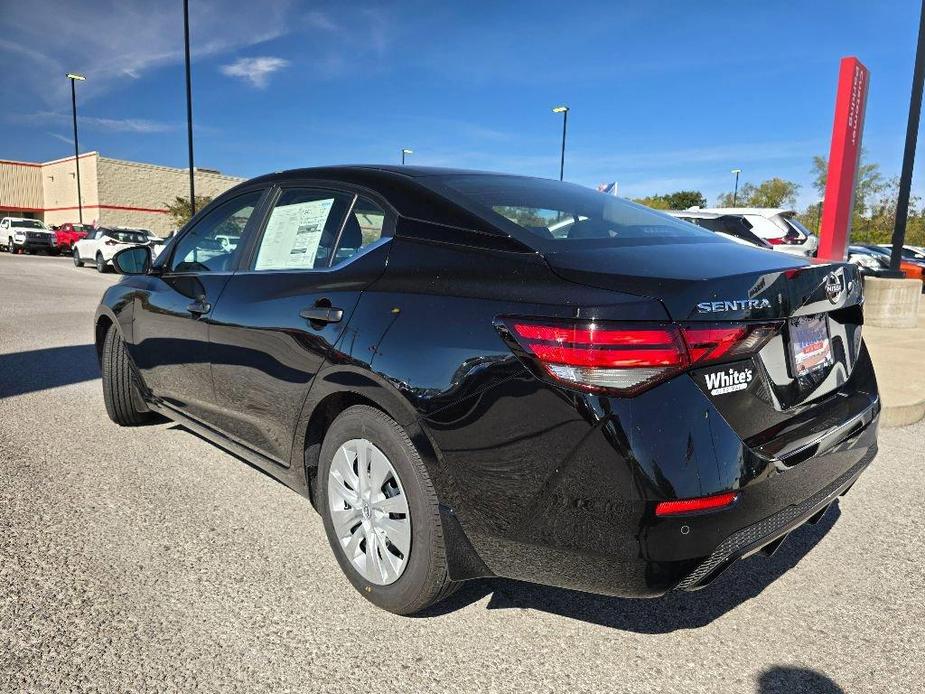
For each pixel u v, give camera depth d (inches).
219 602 92.4
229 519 118.5
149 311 141.9
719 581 102.7
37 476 135.3
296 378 99.0
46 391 204.2
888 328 374.3
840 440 88.1
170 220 1790.1
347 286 94.5
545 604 95.3
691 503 68.7
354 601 93.8
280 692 75.2
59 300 459.5
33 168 1994.3
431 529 81.9
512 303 75.3
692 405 69.5
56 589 93.9
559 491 71.5
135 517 118.1
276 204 119.6
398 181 100.8
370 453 89.8
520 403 72.6
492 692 76.6
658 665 82.4
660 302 68.7
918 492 137.8
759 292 75.0
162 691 74.5
